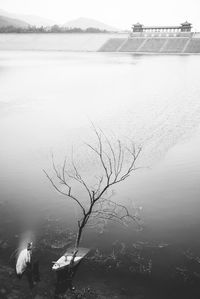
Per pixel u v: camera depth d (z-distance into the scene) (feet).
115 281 47.78
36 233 58.29
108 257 52.70
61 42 627.87
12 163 87.25
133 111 142.20
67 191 72.95
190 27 560.61
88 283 47.29
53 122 126.11
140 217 63.98
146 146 99.50
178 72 276.82
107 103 159.74
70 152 94.07
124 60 395.55
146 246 55.67
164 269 50.37
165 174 81.97
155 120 128.06
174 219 63.41
